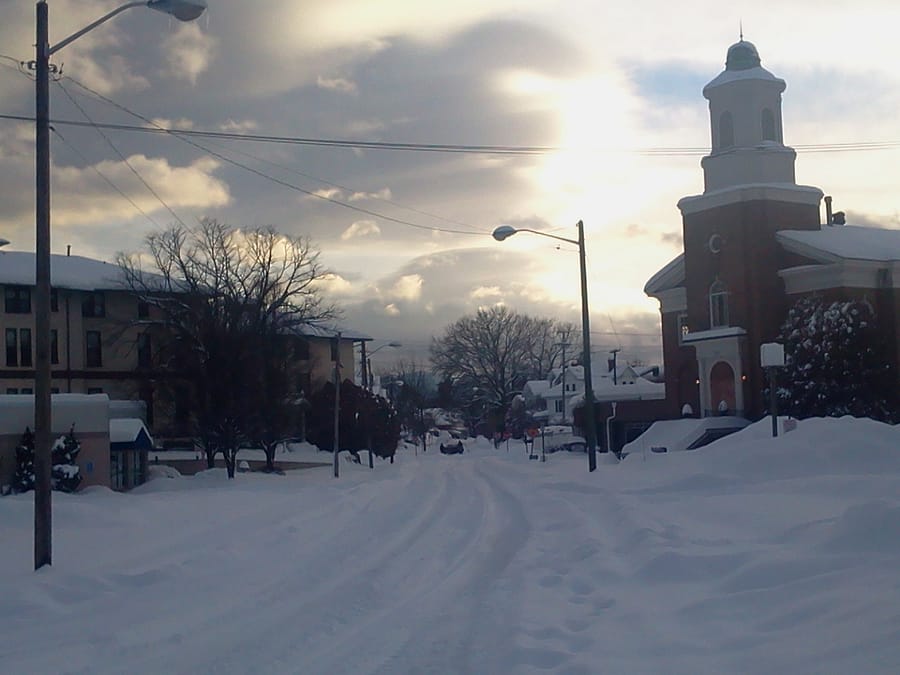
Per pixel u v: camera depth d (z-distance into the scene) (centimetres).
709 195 6312
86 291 7288
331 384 7925
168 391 5922
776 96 6475
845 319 5431
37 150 1673
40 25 1675
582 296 3741
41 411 1628
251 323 5900
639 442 6288
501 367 11475
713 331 6194
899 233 6806
